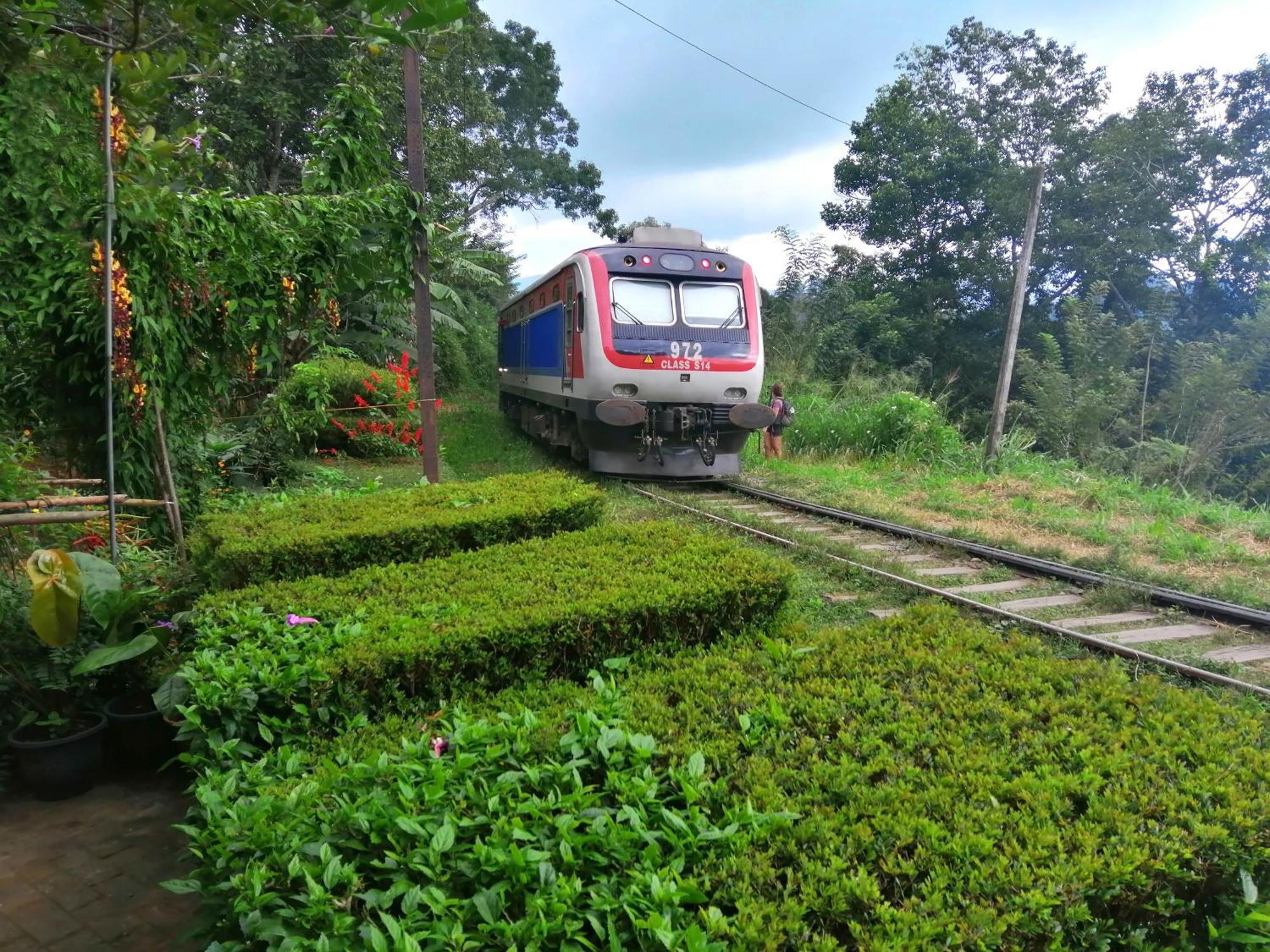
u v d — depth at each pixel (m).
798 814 2.10
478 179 22.67
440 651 3.19
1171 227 22.42
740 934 1.67
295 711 2.89
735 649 3.56
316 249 5.88
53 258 4.45
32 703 3.73
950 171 23.45
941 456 13.75
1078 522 8.91
